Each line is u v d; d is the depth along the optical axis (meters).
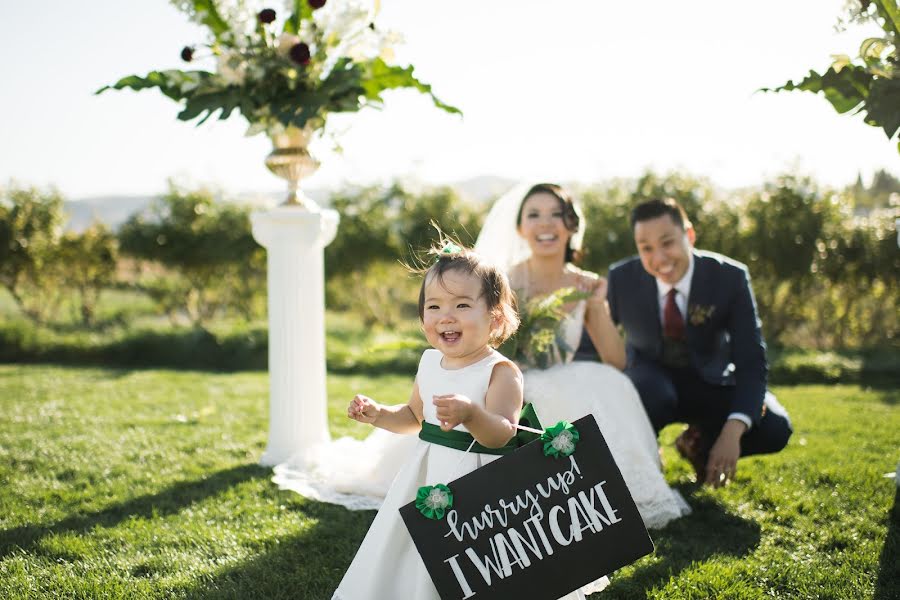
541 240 3.99
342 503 3.76
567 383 3.57
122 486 4.07
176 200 13.27
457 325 2.50
